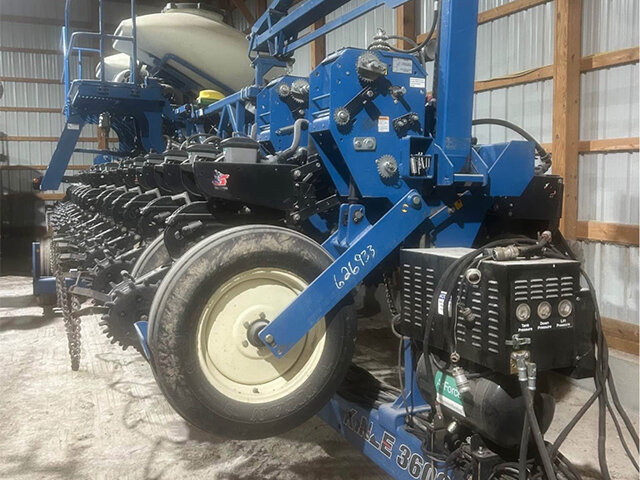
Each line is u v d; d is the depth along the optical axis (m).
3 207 12.12
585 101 3.94
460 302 1.73
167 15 5.80
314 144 2.27
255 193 2.06
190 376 1.82
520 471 1.59
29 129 12.16
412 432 2.02
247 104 3.80
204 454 2.79
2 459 2.74
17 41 11.90
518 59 4.35
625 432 2.99
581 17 3.88
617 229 3.76
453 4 2.03
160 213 2.92
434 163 2.08
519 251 1.69
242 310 1.94
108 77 7.25
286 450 2.84
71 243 4.49
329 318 2.02
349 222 2.13
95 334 4.81
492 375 1.75
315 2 2.84
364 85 1.99
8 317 5.41
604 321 3.88
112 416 3.21
